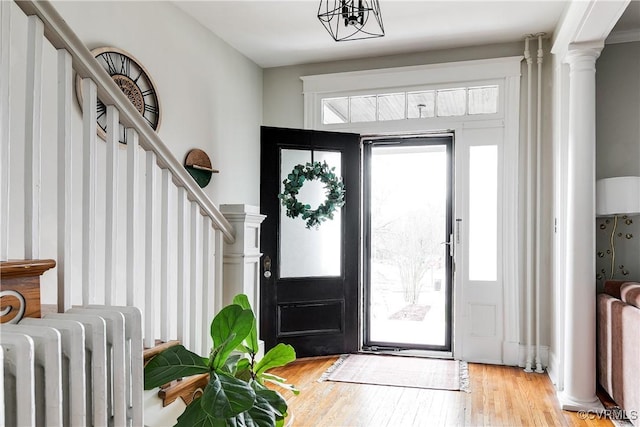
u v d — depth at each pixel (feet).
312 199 14.89
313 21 12.39
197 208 7.29
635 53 13.03
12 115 7.36
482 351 14.10
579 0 9.21
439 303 18.61
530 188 13.61
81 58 5.22
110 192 5.66
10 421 4.20
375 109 15.14
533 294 13.60
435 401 10.94
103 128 9.02
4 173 4.53
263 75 16.08
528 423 9.67
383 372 13.19
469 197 14.24
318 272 14.96
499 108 13.96
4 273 4.42
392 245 18.95
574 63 10.64
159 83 10.87
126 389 5.51
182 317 6.95
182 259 6.98
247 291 8.59
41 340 4.31
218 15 12.02
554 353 12.52
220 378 5.82
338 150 15.05
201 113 12.51
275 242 14.39
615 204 12.07
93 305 5.43
